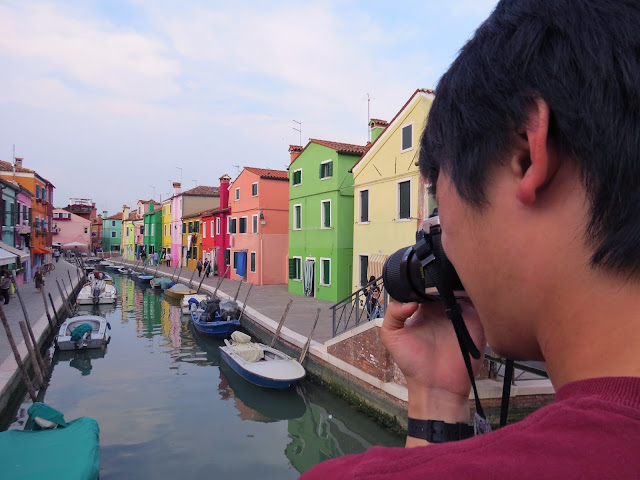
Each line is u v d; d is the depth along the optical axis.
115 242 91.56
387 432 9.34
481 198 0.48
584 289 0.42
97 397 12.20
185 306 26.09
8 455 6.64
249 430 10.07
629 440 0.33
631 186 0.39
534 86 0.43
